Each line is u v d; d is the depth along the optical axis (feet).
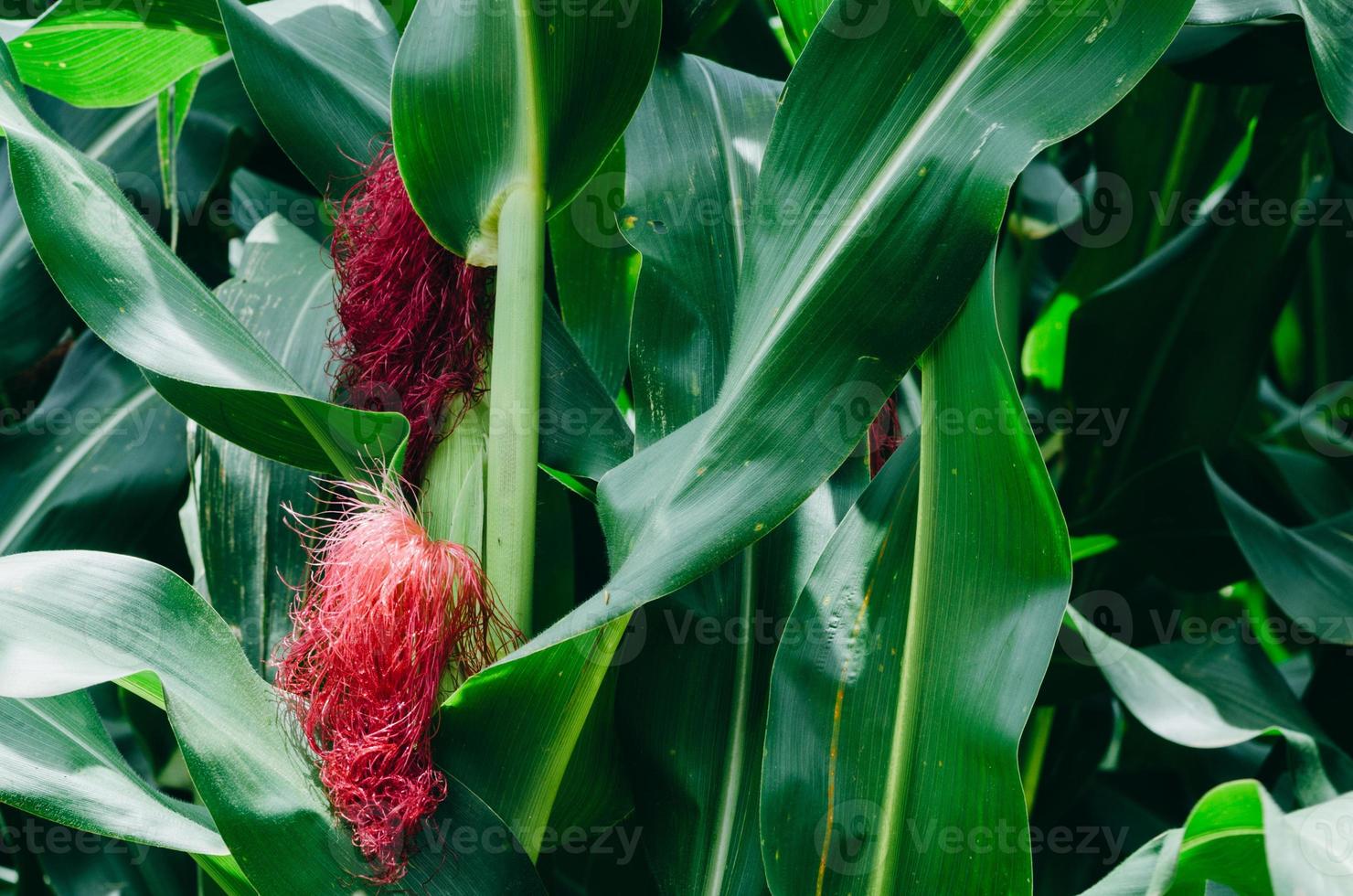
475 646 3.50
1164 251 4.09
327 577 3.50
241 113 4.28
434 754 3.46
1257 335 4.09
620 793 3.66
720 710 3.63
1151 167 4.24
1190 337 4.11
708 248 3.73
